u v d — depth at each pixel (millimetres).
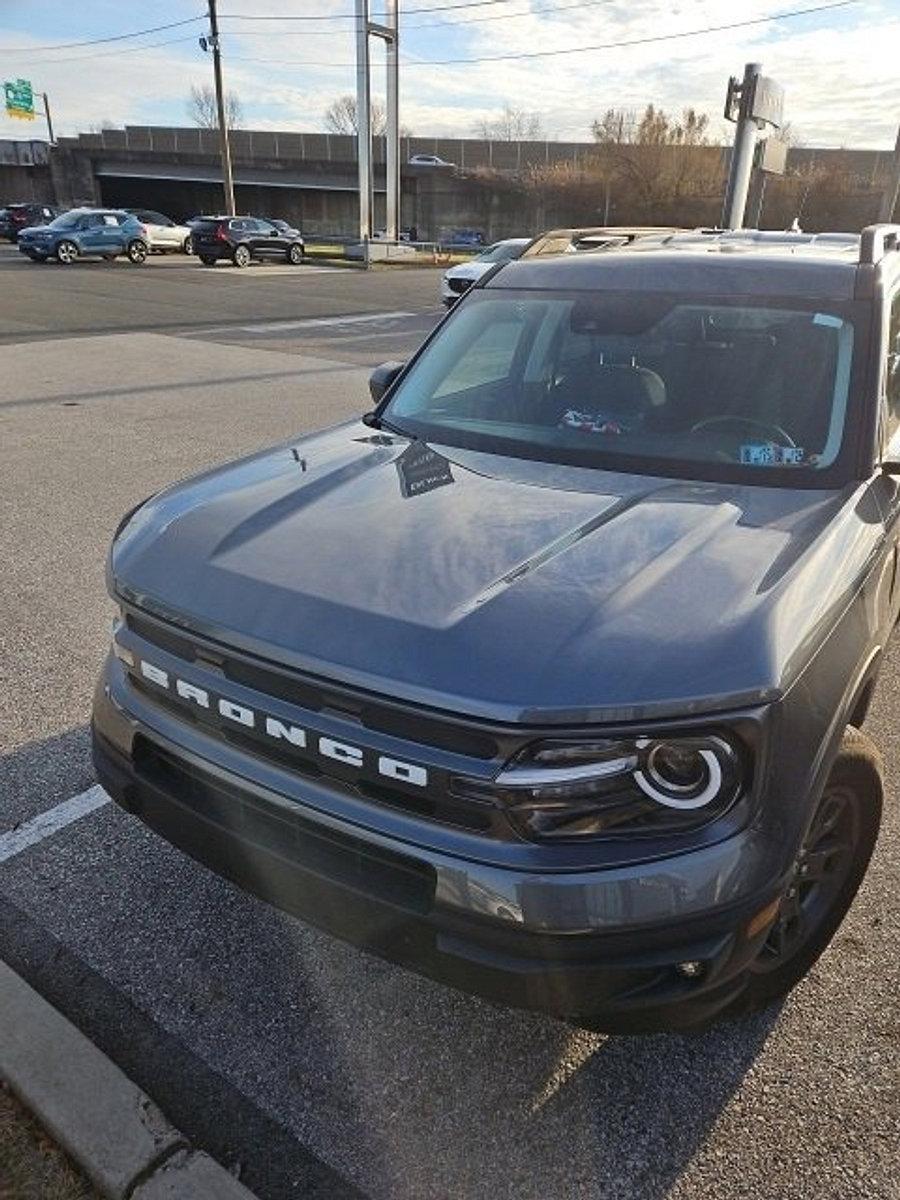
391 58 39469
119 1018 2396
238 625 1990
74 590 5059
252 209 72625
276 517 2363
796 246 3658
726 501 2500
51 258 30422
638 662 1749
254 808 2057
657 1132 2105
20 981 2398
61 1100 2076
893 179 25391
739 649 1790
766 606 1914
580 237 4004
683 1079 2232
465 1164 2039
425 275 33375
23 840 3035
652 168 60875
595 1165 2033
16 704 3848
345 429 3270
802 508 2473
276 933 2682
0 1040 2221
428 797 1792
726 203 12016
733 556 2125
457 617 1878
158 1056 2295
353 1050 2312
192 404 10211
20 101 61094
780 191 54281
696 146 60625
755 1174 2014
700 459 2770
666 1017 1849
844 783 2283
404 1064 2277
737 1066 2270
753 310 3057
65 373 12055
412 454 2881
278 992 2480
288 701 1937
